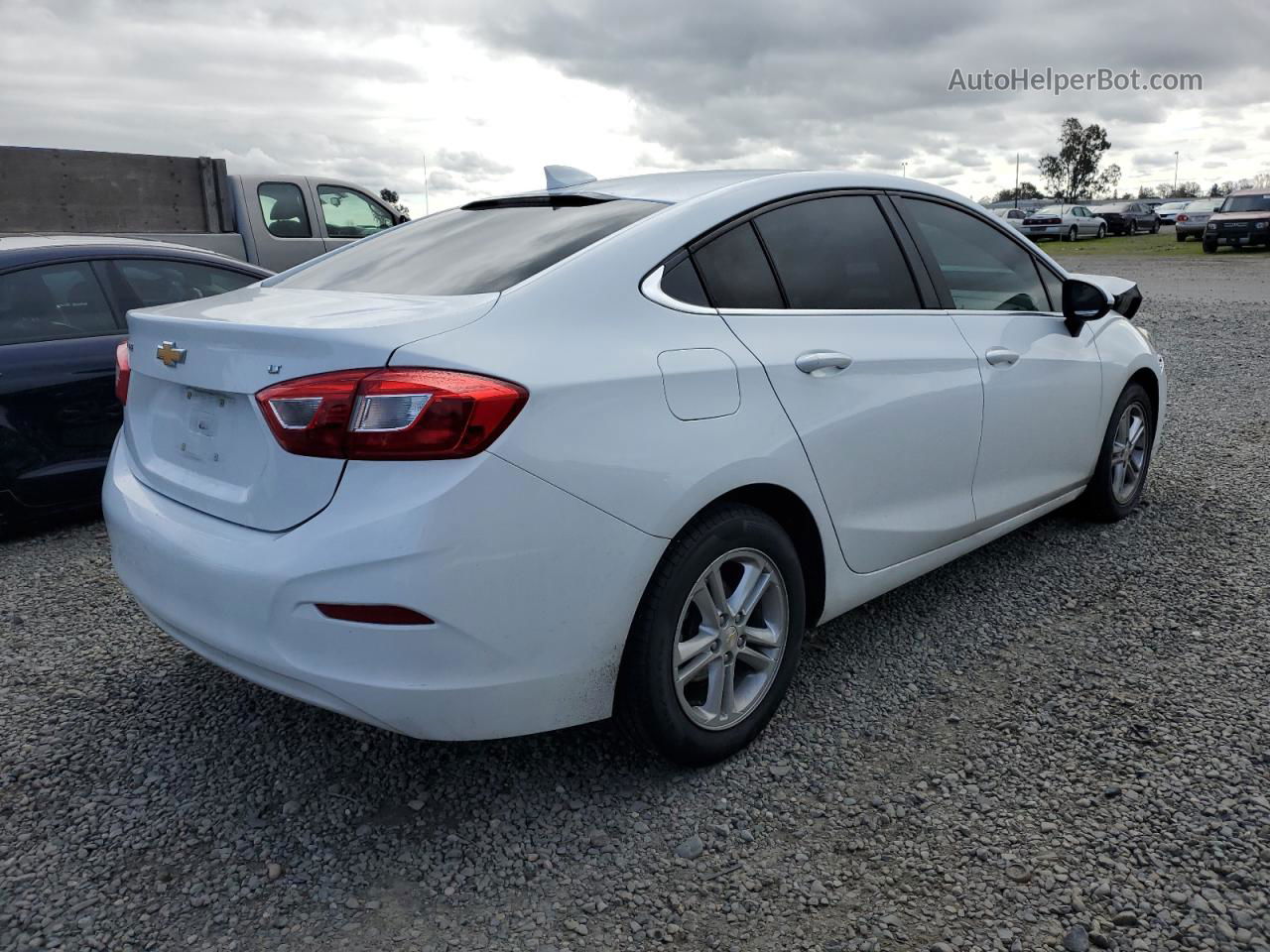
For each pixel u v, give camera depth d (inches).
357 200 432.5
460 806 101.2
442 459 82.9
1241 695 117.7
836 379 113.0
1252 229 981.2
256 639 88.3
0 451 183.9
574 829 97.1
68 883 90.1
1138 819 95.1
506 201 127.6
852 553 118.3
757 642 107.7
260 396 88.0
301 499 86.4
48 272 195.3
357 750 111.9
